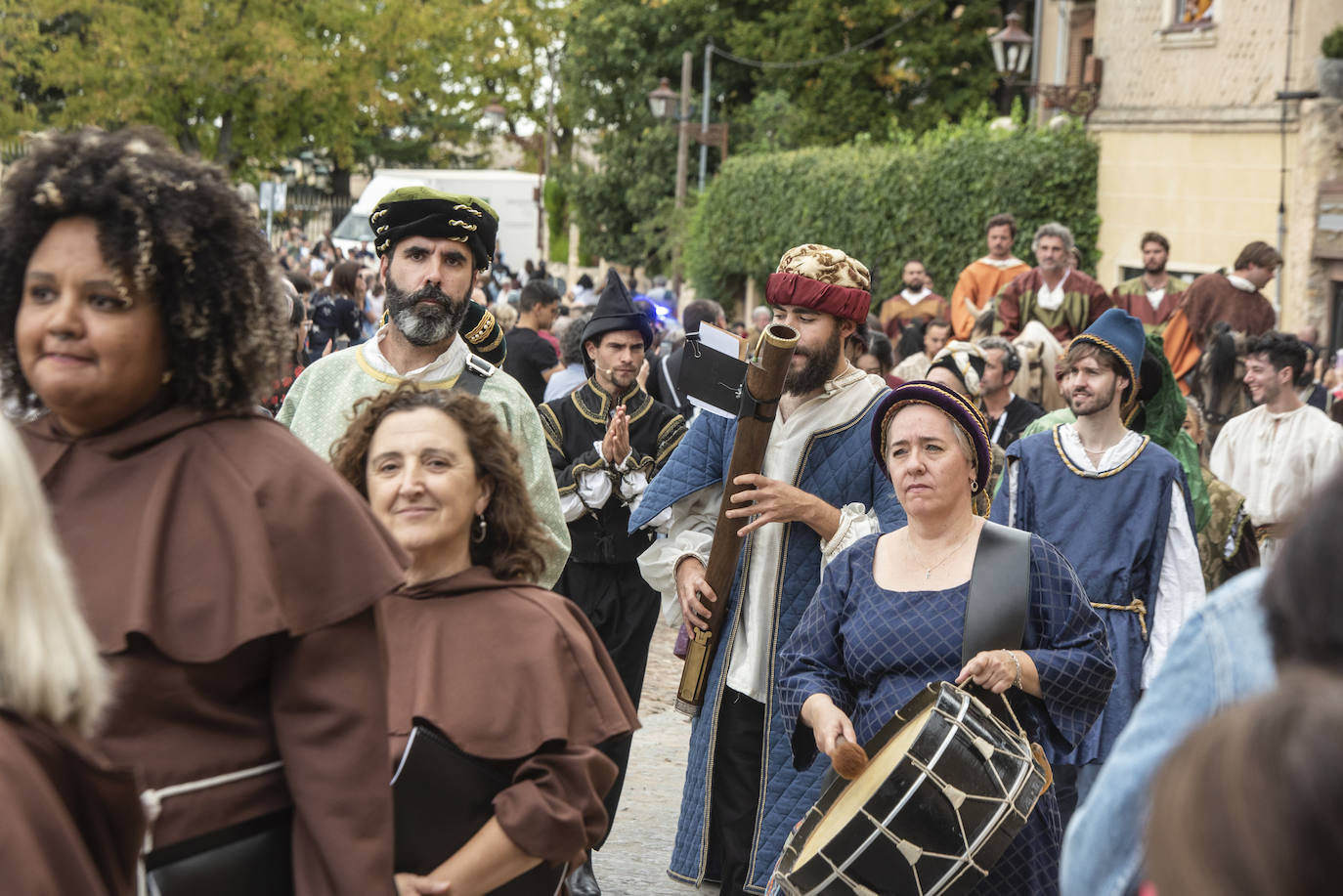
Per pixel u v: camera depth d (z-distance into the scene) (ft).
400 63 128.57
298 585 7.34
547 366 30.40
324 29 123.95
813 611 13.10
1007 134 62.39
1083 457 18.11
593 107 117.39
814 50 99.30
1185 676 6.57
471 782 9.25
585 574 19.38
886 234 66.44
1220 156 56.03
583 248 121.29
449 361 14.21
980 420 12.67
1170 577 17.66
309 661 7.36
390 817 7.43
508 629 9.70
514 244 135.74
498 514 10.30
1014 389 27.35
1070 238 37.60
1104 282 61.72
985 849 11.02
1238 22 55.36
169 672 7.09
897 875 11.00
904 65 95.76
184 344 7.38
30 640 5.81
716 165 110.83
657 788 22.33
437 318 13.78
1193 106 57.31
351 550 7.50
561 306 64.08
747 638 15.78
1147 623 17.61
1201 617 6.64
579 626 10.05
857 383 15.94
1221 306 38.27
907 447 12.66
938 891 10.99
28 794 5.68
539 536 10.48
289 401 14.30
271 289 7.66
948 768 10.94
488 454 10.21
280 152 127.75
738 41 105.60
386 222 13.82
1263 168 54.34
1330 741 4.01
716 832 16.07
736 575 15.90
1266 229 54.29
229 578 7.20
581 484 19.11
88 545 7.25
